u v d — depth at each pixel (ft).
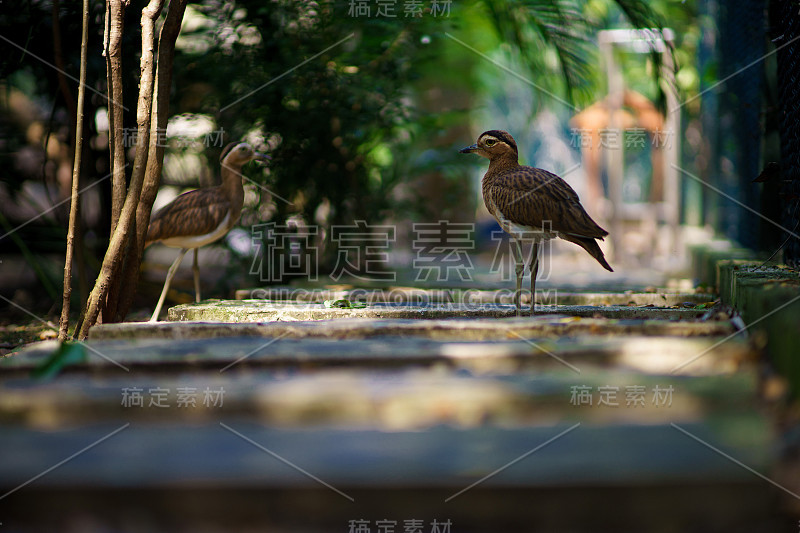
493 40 60.03
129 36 30.68
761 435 10.99
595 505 9.73
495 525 9.74
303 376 13.96
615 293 27.40
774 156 27.63
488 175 23.84
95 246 35.35
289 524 9.82
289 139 36.91
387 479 9.82
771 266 22.30
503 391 12.37
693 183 55.11
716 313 18.78
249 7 34.99
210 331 17.35
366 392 12.43
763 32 27.71
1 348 25.58
